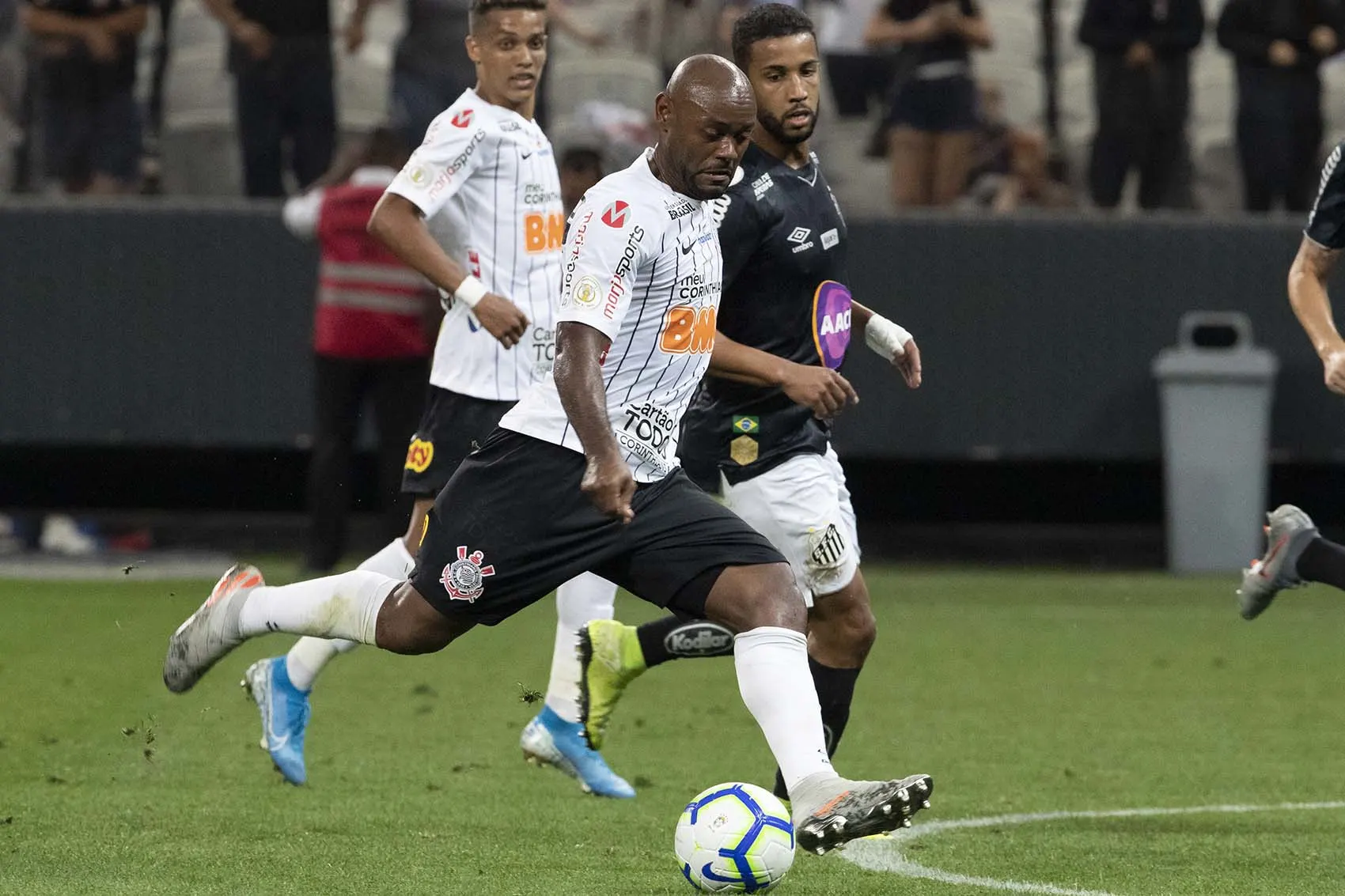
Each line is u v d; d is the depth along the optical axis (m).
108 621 33.88
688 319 14.30
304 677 19.12
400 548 19.97
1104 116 47.00
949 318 43.81
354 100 50.00
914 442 44.09
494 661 30.36
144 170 47.69
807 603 17.56
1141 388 44.00
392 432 38.75
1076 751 22.28
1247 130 46.62
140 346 43.69
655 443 14.30
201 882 14.37
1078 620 36.38
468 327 19.80
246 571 16.06
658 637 18.00
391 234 19.42
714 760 21.41
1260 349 43.81
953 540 48.62
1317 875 15.11
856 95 49.59
